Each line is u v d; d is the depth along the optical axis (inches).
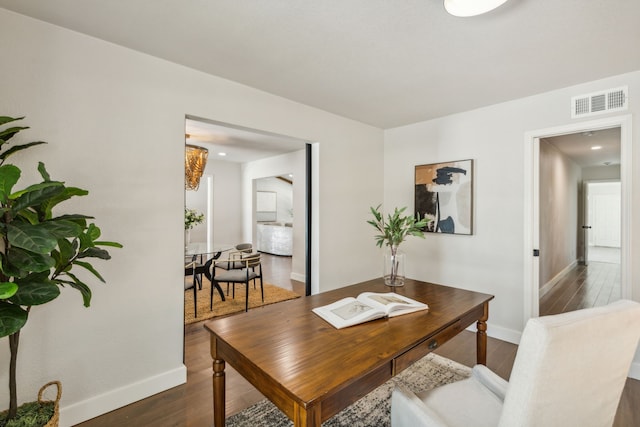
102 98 75.9
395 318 63.2
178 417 74.4
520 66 88.9
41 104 68.2
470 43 76.7
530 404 33.4
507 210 117.1
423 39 75.2
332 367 44.1
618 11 63.2
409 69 91.4
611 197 367.9
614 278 218.7
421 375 92.4
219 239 273.4
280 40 76.2
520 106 113.8
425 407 44.6
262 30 72.0
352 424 71.6
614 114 94.3
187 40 76.3
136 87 81.0
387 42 76.8
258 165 266.1
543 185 168.2
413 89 106.6
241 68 91.2
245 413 75.5
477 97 113.3
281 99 114.0
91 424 71.8
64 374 70.8
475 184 125.4
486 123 122.6
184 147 89.2
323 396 37.5
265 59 85.8
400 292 82.3
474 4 57.8
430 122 140.3
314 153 131.1
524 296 113.2
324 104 121.3
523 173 113.1
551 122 106.7
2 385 64.3
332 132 133.3
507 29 70.5
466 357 104.3
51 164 69.3
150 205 83.0
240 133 175.3
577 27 69.2
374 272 153.8
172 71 87.2
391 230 87.7
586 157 231.1
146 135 82.5
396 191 153.6
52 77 69.5
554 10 63.2
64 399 70.7
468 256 127.6
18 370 65.7
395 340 53.0
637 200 90.4
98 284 75.0
